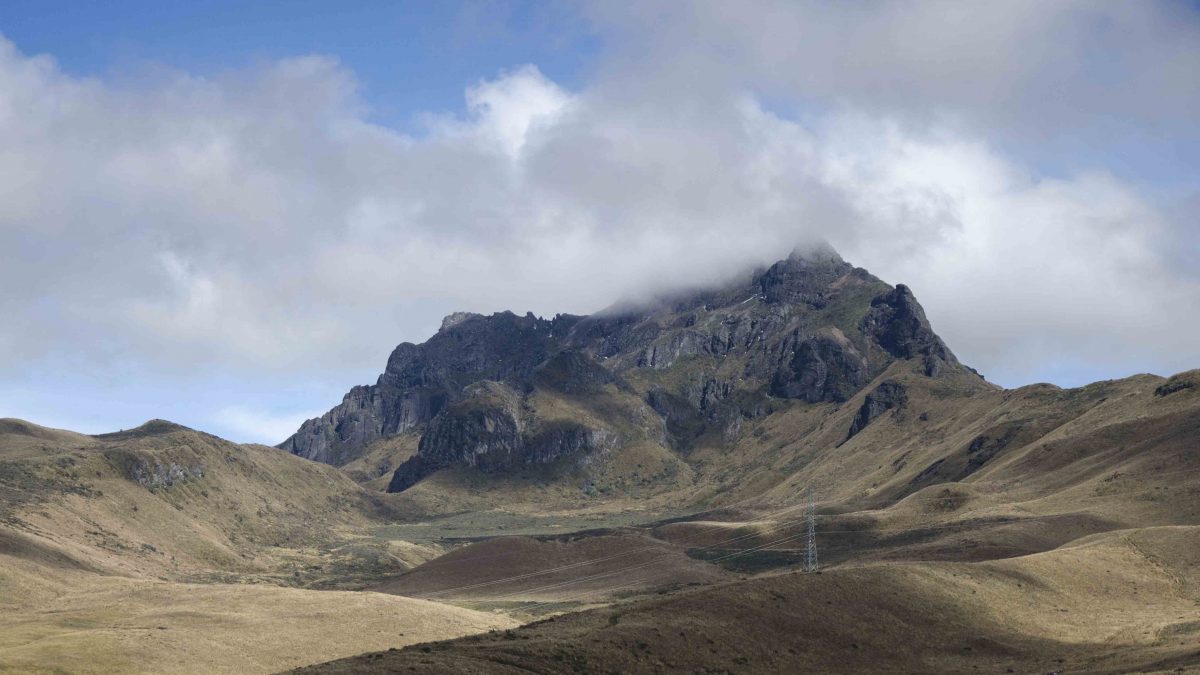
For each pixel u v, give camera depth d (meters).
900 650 164.38
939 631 172.12
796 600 173.25
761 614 167.12
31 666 169.25
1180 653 149.62
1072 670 151.12
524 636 153.75
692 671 147.62
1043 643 170.62
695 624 161.12
